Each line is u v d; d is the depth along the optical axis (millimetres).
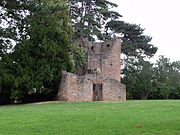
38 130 20922
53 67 48969
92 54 65688
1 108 38156
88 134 19328
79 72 63969
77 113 29516
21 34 50688
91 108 34969
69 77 49750
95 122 23672
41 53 48625
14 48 49375
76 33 78625
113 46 66938
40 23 50312
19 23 50875
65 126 22203
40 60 48281
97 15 84812
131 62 81062
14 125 22938
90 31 81875
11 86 47219
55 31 50094
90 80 51125
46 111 31812
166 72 80375
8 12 50031
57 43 50188
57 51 49281
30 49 48594
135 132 19594
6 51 49719
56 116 27328
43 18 50531
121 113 29078
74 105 39656
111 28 88375
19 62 48469
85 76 50844
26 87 47250
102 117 26344
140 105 37562
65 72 50000
